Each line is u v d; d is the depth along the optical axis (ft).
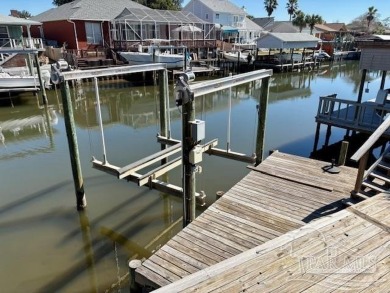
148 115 48.65
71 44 84.84
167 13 91.40
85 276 15.74
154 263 11.94
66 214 20.61
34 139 36.78
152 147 33.01
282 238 10.80
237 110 50.57
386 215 12.19
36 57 49.14
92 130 40.24
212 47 93.61
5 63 61.98
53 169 27.58
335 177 19.25
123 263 16.66
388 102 35.32
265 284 8.80
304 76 93.04
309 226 11.48
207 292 8.50
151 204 21.89
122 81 74.49
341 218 11.96
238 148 32.78
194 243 13.08
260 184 18.45
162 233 19.06
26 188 23.97
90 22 85.05
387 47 31.04
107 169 19.67
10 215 20.40
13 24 60.44
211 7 120.78
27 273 15.75
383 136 27.86
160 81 25.07
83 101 56.95
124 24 83.51
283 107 53.47
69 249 17.53
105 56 80.43
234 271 9.27
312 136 37.55
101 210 21.07
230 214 15.23
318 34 159.53
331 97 32.30
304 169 20.54
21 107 51.01
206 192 23.21
